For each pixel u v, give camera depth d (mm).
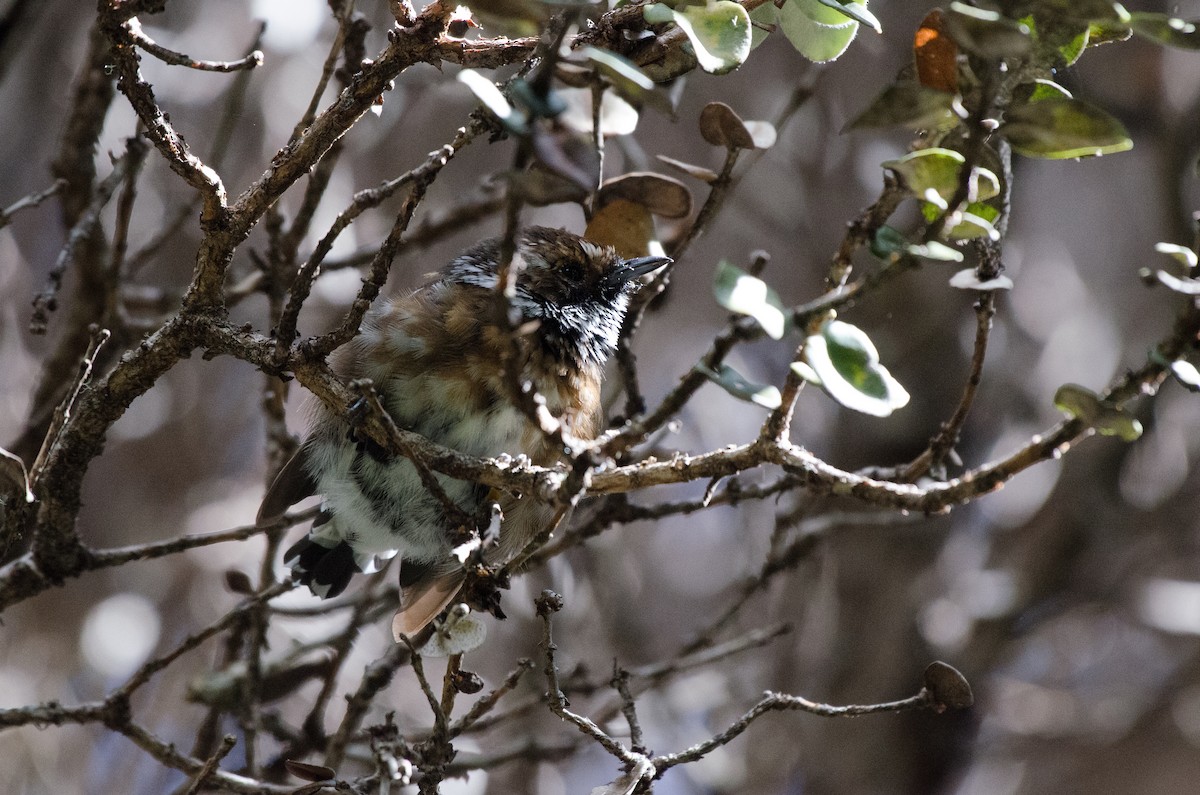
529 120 4328
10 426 12734
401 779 5895
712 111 7027
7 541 6359
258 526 8000
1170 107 13875
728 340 5176
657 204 7973
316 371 6043
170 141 5715
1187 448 14391
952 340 13320
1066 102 4352
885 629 12906
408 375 7777
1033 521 13930
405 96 12969
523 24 4414
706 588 15156
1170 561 14297
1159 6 12945
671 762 5969
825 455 13711
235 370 14766
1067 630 15172
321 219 12906
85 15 14000
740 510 13969
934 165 4602
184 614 13562
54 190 7754
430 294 8078
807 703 6094
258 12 12336
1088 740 13984
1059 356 14586
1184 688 14266
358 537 8531
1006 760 14094
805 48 6027
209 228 5957
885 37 13945
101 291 9336
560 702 5777
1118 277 14781
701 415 14953
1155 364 4590
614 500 8328
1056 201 15086
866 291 4590
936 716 12805
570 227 14000
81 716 7367
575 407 8320
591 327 8414
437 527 8352
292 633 12156
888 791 12602
